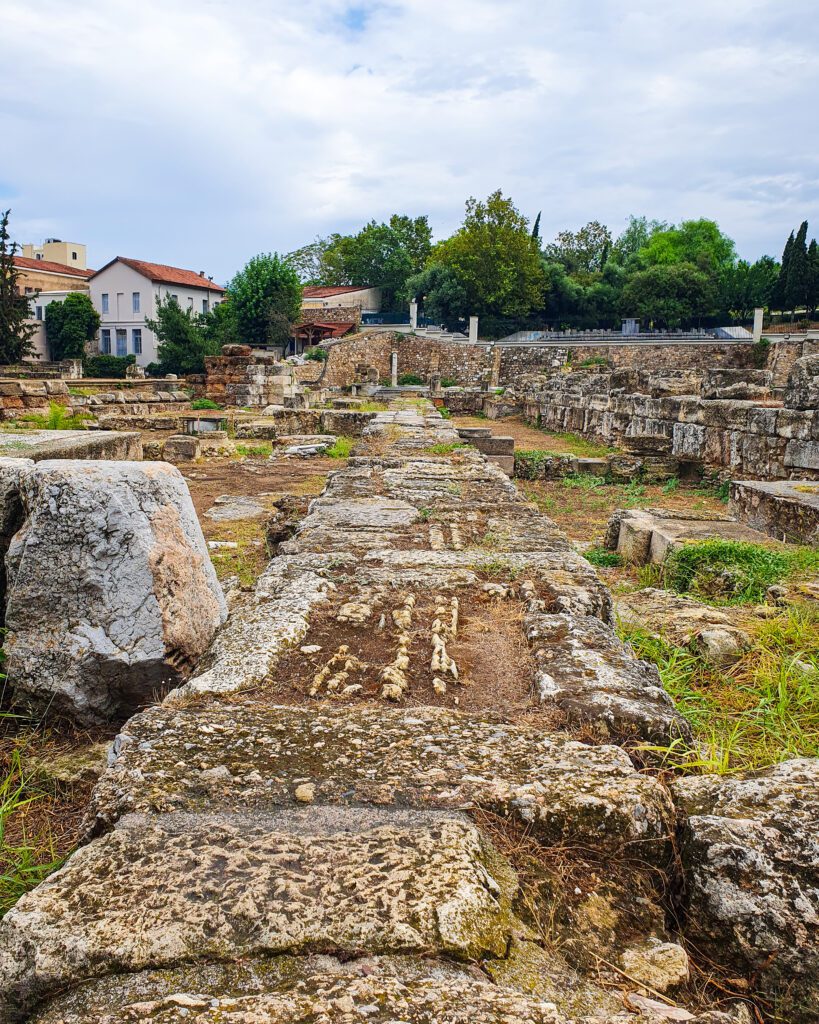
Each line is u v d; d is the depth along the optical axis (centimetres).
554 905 178
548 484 1287
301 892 162
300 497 830
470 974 147
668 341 4756
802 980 167
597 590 399
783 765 226
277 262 4938
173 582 330
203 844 178
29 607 315
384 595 390
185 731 237
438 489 723
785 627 434
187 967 146
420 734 237
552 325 5847
